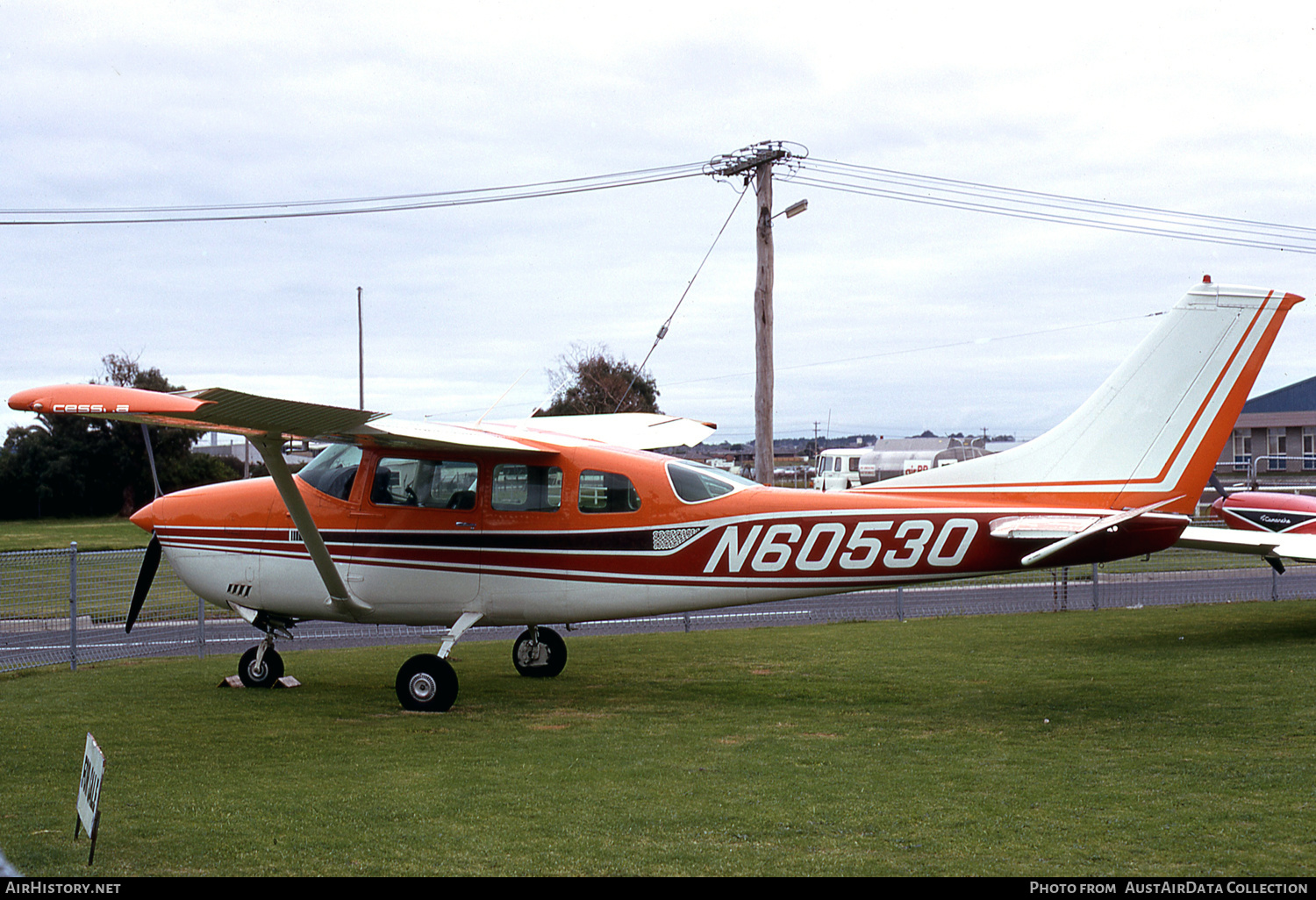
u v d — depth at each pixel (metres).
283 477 8.12
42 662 11.45
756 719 8.09
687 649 12.20
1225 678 9.61
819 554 8.78
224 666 11.37
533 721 8.11
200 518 9.65
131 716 8.34
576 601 9.08
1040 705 8.50
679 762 6.62
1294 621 14.03
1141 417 8.62
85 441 42.62
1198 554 23.72
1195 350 8.55
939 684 9.59
